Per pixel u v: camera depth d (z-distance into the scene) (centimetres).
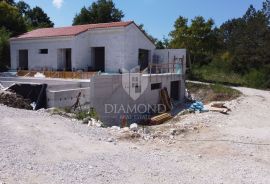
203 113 2048
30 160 861
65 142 1052
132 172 846
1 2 4191
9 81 2362
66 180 752
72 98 1805
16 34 4088
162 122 2036
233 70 5109
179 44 4578
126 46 2906
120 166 884
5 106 1499
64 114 1537
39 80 2355
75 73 2450
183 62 3203
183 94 3191
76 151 980
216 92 3186
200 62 5244
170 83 2909
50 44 3034
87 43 3019
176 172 880
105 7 5831
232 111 2145
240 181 850
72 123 1344
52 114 1475
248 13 6869
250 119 1892
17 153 898
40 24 6000
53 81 2275
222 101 2770
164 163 953
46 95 1727
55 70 2948
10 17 4125
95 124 1440
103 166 870
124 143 1152
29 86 1772
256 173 926
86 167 850
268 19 5247
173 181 807
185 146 1194
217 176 878
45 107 1730
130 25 2945
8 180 721
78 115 1576
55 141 1048
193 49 4569
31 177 752
